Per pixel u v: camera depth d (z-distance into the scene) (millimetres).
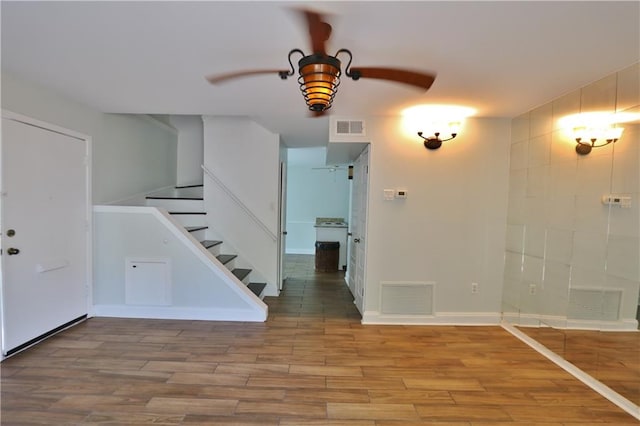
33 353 2705
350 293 4754
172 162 5297
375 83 2461
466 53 2002
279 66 2266
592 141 2473
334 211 8492
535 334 3043
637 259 2125
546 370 2613
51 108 2938
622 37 1789
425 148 3473
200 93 2824
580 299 2551
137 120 4305
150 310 3580
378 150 3467
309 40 1884
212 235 4527
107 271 3561
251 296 3598
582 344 2510
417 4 1515
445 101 2906
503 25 1688
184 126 5371
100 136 3600
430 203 3504
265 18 1669
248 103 3080
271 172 4465
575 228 2615
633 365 2131
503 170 3488
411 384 2377
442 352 2891
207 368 2537
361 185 4074
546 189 2943
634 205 2156
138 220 3523
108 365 2547
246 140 4477
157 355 2730
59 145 3051
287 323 3521
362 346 2982
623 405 2162
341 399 2182
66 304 3201
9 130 2570
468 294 3551
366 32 1771
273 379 2402
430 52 1992
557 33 1760
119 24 1752
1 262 2553
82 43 1977
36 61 2244
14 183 2631
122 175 4012
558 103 2809
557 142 2822
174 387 2277
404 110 3193
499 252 3535
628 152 2193
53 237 3018
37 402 2078
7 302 2602
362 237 3881
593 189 2463
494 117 3424
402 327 3463
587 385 2400
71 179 3215
